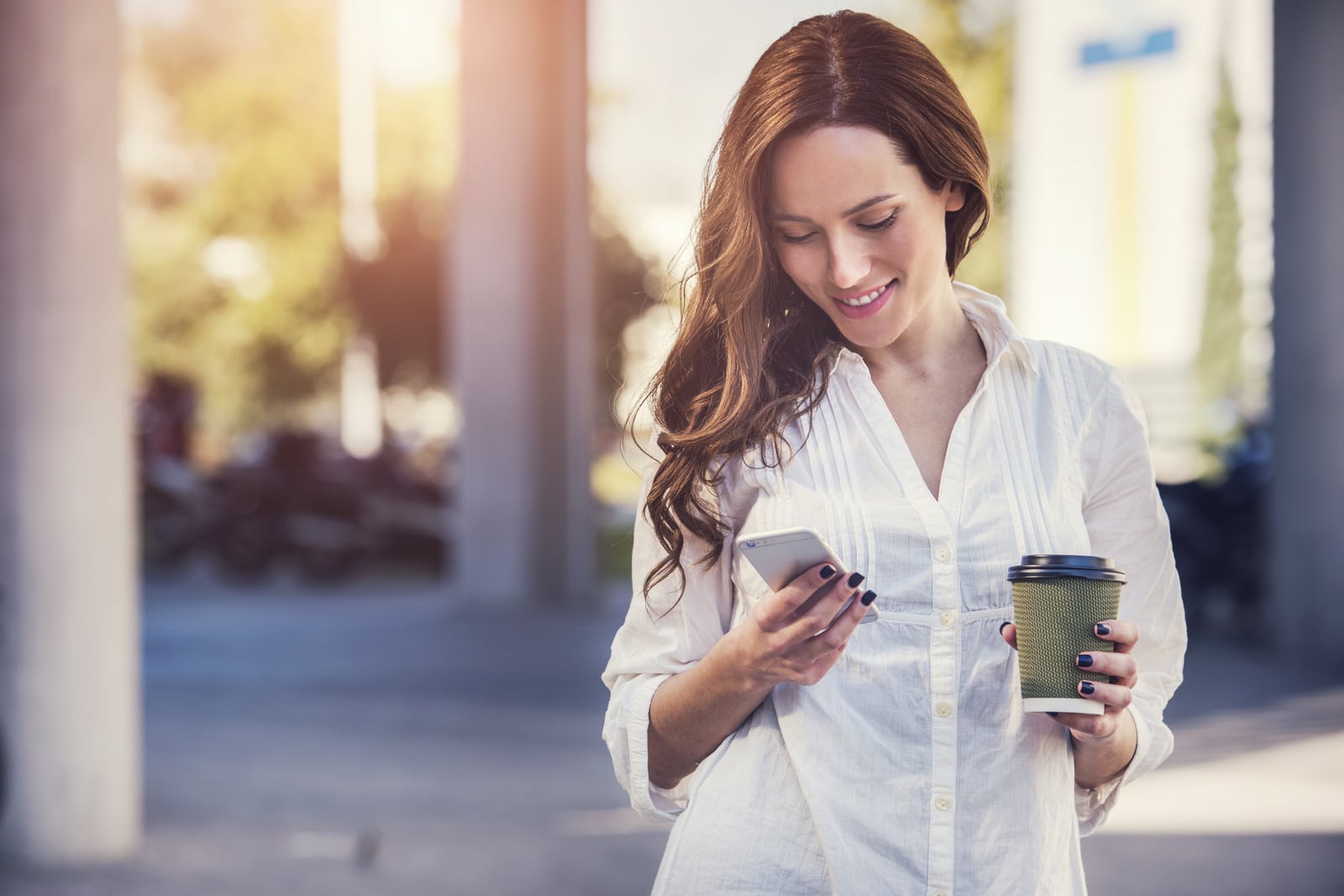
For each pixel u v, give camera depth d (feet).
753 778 6.07
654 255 69.41
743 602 6.29
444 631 43.57
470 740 27.02
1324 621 34.06
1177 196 67.21
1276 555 34.86
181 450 71.72
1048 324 70.18
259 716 29.71
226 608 50.70
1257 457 40.68
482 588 48.16
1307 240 33.71
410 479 61.11
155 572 63.36
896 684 5.88
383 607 50.55
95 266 18.11
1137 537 6.32
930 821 5.82
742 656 5.69
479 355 48.19
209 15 89.56
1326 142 33.22
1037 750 5.87
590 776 23.72
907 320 5.95
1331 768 22.86
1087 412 6.19
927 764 5.86
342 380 88.84
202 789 22.93
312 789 22.91
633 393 6.79
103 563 18.38
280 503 58.90
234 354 89.10
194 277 90.12
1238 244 66.13
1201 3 66.08
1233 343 66.54
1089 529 6.34
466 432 48.42
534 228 48.19
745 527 6.28
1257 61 65.51
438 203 81.56
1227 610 43.52
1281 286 34.27
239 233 86.94
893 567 5.93
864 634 5.92
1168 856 17.99
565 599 48.98
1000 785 5.84
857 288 5.89
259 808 21.54
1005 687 5.87
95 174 18.12
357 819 20.85
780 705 6.10
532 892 17.13
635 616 6.50
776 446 6.09
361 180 81.82
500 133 47.44
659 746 6.28
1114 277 68.69
